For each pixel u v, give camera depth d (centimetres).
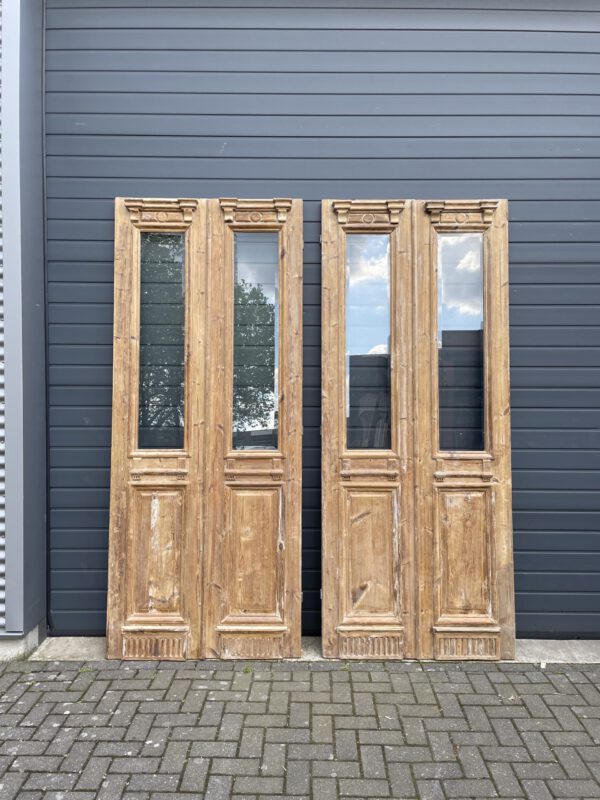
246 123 330
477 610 310
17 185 302
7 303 302
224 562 308
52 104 331
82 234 330
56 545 329
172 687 275
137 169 330
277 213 318
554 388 331
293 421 311
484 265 322
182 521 311
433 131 332
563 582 330
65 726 244
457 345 325
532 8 334
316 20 332
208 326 315
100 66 331
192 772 216
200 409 312
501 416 315
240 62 332
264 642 305
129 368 314
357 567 310
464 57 334
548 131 334
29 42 315
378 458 312
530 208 333
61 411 329
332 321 315
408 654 305
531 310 333
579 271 333
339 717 251
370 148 331
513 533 330
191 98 331
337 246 318
